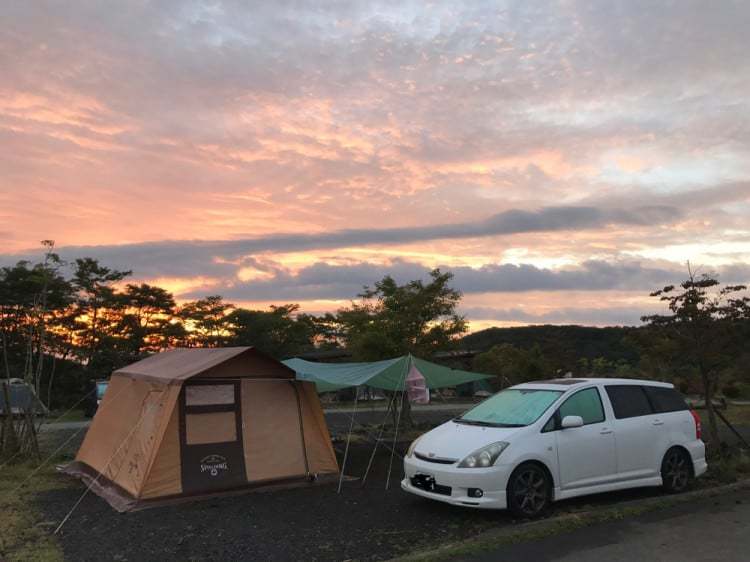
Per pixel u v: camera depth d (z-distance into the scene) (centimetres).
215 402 893
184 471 830
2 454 1147
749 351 1044
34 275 2519
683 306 1058
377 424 1997
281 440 932
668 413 821
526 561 540
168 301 4216
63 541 635
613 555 554
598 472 730
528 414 738
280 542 620
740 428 1681
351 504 787
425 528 660
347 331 1909
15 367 2945
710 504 736
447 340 1761
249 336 3891
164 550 599
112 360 3447
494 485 653
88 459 1024
